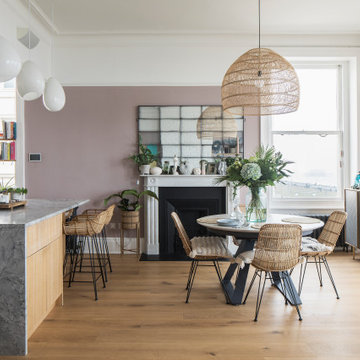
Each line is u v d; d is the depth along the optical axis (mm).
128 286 3719
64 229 3398
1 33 3902
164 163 5301
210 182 5176
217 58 5305
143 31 5148
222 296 3422
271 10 4520
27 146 5320
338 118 5539
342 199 5484
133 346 2445
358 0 4273
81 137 5344
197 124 5309
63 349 2402
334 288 3385
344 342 2506
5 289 2324
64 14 4633
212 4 4371
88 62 5324
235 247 5137
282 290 3506
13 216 2578
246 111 3709
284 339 2549
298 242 2826
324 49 5285
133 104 5328
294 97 3281
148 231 5164
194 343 2488
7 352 2330
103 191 5355
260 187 3412
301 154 5543
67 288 3656
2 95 5523
